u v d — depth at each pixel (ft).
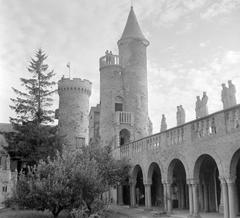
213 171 99.66
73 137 203.62
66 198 76.13
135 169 124.06
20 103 161.89
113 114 174.29
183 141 87.66
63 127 205.36
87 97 215.51
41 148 144.87
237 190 88.38
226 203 69.00
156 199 133.69
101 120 178.70
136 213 100.01
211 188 99.71
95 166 88.12
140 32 186.80
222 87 90.02
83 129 208.23
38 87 166.40
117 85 179.42
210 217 80.69
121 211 106.42
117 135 167.32
